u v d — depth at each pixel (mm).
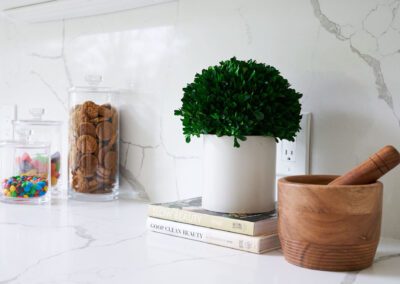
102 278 802
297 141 1148
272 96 1012
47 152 1463
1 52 1849
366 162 838
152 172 1453
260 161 1042
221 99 1016
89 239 1038
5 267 855
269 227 978
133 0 1398
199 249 967
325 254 833
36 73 1752
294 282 788
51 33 1700
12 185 1419
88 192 1459
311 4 1137
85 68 1612
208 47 1321
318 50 1131
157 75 1434
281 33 1186
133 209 1355
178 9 1381
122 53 1515
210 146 1056
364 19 1066
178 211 1057
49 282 785
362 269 851
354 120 1083
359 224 820
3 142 1495
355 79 1081
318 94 1131
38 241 1020
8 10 1662
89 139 1443
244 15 1249
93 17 1584
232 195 1034
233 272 833
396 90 1033
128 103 1503
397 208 1038
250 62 1083
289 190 857
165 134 1419
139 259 900
